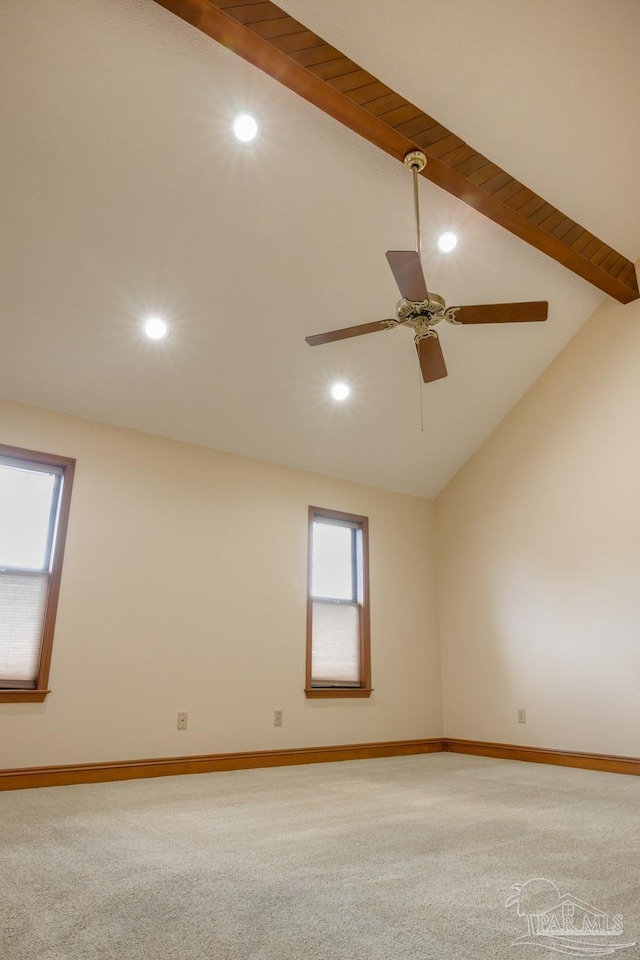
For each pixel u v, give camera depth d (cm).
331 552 541
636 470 457
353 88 293
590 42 323
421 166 327
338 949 143
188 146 313
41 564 390
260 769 434
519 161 372
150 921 158
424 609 587
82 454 414
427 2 288
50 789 345
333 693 498
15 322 360
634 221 443
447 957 139
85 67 277
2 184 305
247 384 444
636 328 474
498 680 529
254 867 204
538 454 530
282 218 357
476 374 509
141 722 398
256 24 264
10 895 177
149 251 351
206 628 441
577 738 461
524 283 450
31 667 370
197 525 456
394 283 411
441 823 269
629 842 239
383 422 519
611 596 459
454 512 602
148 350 399
